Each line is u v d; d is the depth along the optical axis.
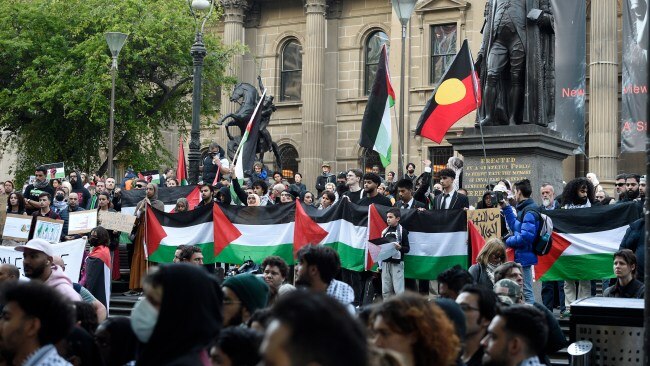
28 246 11.32
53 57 41.12
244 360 6.34
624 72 34.31
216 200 19.72
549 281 16.45
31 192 23.08
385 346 5.49
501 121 18.72
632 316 9.05
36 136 42.22
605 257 15.70
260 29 51.31
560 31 37.97
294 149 50.22
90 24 41.75
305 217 17.42
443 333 5.52
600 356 9.15
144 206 19.31
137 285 19.22
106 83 39.06
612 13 39.66
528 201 14.85
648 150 7.01
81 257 16.95
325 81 49.72
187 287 5.50
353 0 49.25
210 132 50.88
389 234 15.59
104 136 42.50
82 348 7.57
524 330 6.61
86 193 24.59
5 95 41.25
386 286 15.92
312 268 8.83
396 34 46.72
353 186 19.62
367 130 20.27
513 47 18.47
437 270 15.95
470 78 18.56
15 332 6.29
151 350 5.48
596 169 39.34
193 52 25.45
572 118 37.88
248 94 31.00
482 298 7.64
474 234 15.70
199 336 5.47
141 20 40.50
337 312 3.50
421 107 45.84
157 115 42.53
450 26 45.72
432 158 45.25
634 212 15.68
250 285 7.62
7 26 41.75
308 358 3.41
